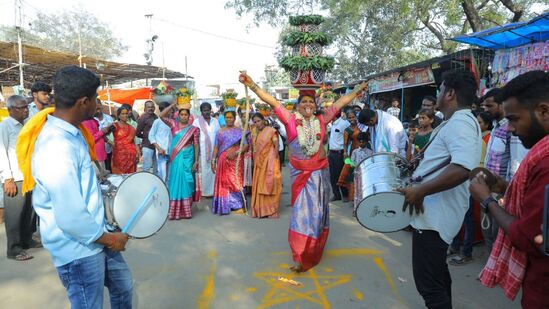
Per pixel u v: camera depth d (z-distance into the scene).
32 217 4.77
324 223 4.25
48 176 1.93
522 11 11.57
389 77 13.27
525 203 1.65
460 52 8.92
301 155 4.15
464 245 4.29
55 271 4.22
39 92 4.86
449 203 2.71
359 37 24.22
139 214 2.54
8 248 4.52
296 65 4.04
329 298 3.58
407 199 2.67
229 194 6.47
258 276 4.04
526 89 1.68
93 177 2.17
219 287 3.80
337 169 7.17
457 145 2.48
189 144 6.16
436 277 2.79
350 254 4.60
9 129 4.42
